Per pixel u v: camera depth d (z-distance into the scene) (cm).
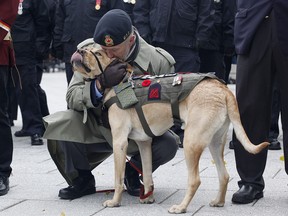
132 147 892
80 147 893
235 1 1462
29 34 1482
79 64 831
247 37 852
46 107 1608
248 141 785
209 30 1377
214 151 834
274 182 1003
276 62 848
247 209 834
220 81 812
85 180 922
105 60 834
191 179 802
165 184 1002
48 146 891
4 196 930
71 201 894
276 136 1362
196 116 786
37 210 846
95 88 838
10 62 971
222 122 793
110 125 838
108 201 857
